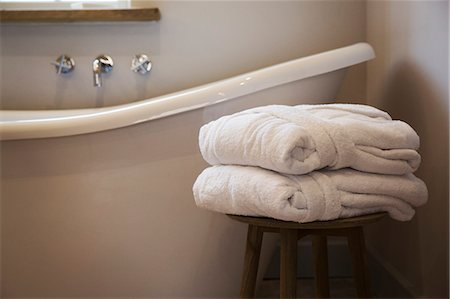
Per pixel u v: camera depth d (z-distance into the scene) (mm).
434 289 1276
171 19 2000
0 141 1329
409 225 1460
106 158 1362
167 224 1412
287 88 1458
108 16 1932
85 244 1394
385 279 1660
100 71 1872
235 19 2010
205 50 2014
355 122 1016
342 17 2018
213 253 1452
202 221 1429
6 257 1389
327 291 1376
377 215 1021
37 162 1350
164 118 1362
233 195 1017
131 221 1395
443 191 1223
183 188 1402
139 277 1424
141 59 1933
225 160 1074
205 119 1387
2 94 2020
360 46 1567
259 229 1180
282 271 1047
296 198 931
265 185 948
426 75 1349
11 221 1373
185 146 1386
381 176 1021
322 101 1529
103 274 1410
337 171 1010
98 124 1331
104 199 1379
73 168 1359
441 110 1242
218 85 1393
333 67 1493
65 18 1927
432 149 1300
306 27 2018
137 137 1363
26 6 2088
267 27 2016
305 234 1123
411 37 1471
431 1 1310
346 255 1965
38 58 2012
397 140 1021
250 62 2020
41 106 2023
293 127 939
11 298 1410
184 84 2020
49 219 1377
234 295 1497
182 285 1447
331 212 958
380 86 1804
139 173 1380
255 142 981
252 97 1424
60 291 1413
